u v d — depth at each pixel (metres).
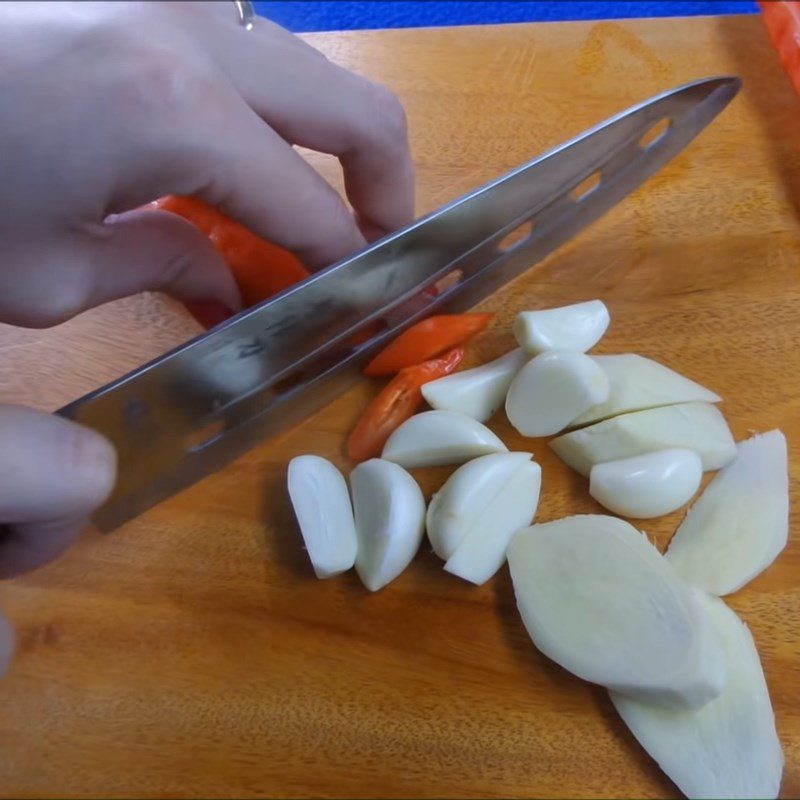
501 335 0.20
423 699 0.16
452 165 0.23
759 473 0.17
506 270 0.20
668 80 0.23
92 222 0.15
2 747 0.16
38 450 0.13
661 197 0.21
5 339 0.20
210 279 0.18
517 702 0.16
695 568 0.17
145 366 0.16
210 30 0.16
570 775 0.15
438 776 0.15
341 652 0.16
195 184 0.15
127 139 0.14
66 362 0.20
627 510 0.17
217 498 0.18
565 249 0.21
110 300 0.17
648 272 0.20
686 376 0.19
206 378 0.17
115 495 0.17
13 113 0.14
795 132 0.22
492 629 0.16
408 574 0.17
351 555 0.17
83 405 0.16
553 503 0.18
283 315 0.17
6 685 0.16
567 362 0.17
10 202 0.14
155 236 0.17
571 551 0.16
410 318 0.20
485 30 0.25
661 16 0.27
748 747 0.15
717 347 0.19
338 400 0.19
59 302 0.16
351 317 0.18
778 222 0.21
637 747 0.15
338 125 0.17
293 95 0.16
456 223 0.18
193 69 0.14
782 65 0.23
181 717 0.16
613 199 0.21
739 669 0.15
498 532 0.17
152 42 0.14
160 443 0.17
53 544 0.15
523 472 0.17
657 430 0.18
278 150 0.15
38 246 0.15
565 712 0.15
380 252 0.17
